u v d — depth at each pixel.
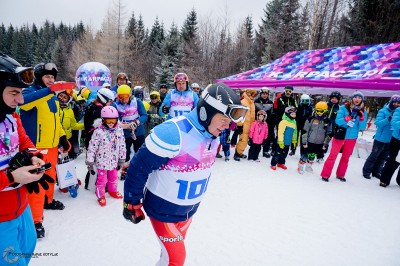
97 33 37.12
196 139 1.52
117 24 31.44
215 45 26.67
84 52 37.41
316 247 2.98
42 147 2.74
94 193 3.93
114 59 31.33
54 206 3.34
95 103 4.05
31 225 1.58
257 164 6.26
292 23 25.98
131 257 2.54
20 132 1.61
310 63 10.69
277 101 6.91
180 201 1.63
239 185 4.73
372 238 3.26
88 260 2.45
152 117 6.51
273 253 2.81
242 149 6.42
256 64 30.70
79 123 4.54
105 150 3.46
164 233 1.72
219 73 25.59
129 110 4.52
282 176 5.43
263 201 4.11
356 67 9.20
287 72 10.72
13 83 1.28
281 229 3.31
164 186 1.59
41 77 2.67
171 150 1.45
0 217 1.35
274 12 32.28
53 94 2.51
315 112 5.77
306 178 5.41
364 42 20.20
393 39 19.27
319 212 3.86
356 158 7.63
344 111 5.07
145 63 34.50
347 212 3.93
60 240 2.72
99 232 2.92
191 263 2.54
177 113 5.17
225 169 5.68
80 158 5.72
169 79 30.36
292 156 7.39
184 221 1.82
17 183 1.36
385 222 3.69
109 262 2.45
